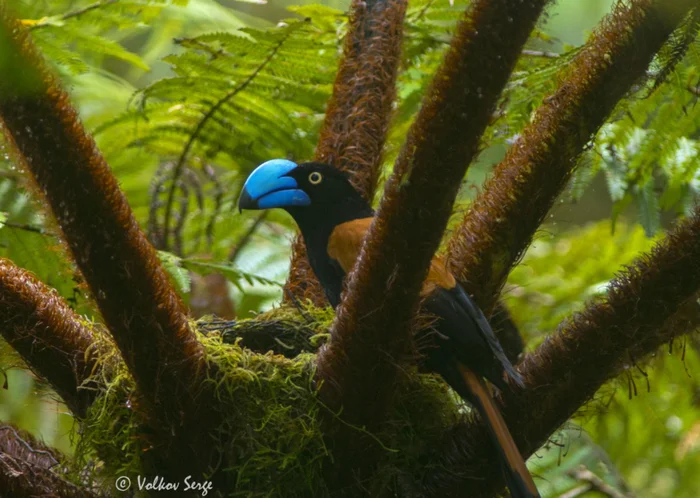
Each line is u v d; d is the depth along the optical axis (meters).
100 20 10.22
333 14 10.65
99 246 6.08
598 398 8.24
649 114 10.51
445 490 7.71
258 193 9.31
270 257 13.09
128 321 6.39
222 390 7.24
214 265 10.13
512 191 7.45
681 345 7.55
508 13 5.44
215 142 11.43
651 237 10.09
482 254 7.69
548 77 9.16
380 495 7.64
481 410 7.34
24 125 5.63
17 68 3.89
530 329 11.73
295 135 11.29
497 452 7.39
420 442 7.80
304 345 8.73
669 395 11.55
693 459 11.68
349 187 9.44
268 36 9.95
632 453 11.90
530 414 7.42
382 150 10.12
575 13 5.70
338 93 10.15
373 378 6.80
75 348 7.29
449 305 7.51
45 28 9.88
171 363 6.68
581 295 11.92
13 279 7.07
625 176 10.16
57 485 7.12
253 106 10.90
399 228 6.01
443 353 7.55
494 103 5.66
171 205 11.55
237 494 7.39
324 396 7.11
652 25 6.42
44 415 10.97
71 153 5.78
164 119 11.35
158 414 6.97
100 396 7.32
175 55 10.17
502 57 5.53
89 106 13.39
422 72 11.52
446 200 5.89
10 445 7.49
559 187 7.34
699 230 6.62
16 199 10.55
